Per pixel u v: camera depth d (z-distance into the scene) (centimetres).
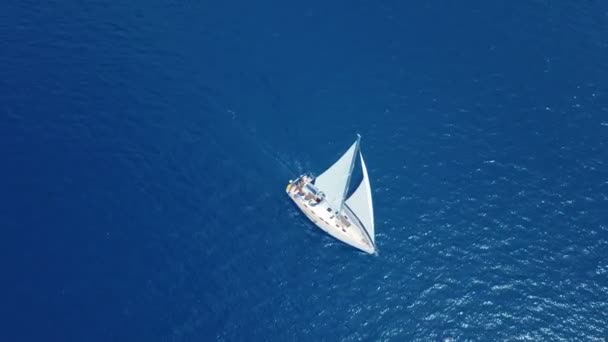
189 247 7931
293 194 8188
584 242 8038
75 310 7306
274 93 9419
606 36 10181
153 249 7881
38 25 10031
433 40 10138
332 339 7256
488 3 10662
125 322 7256
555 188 8531
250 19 10312
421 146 8950
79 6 10381
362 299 7562
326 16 10419
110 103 9219
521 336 7275
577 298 7556
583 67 9775
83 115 9062
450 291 7625
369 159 8794
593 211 8312
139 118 9094
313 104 9331
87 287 7500
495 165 8762
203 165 8681
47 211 8100
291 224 8181
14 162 8506
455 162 8788
